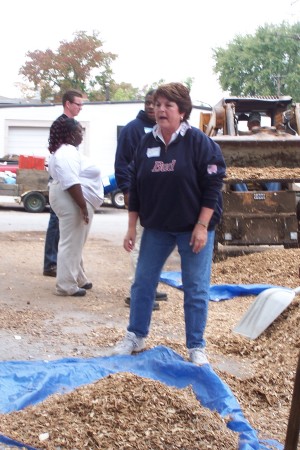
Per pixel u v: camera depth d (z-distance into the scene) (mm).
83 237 8273
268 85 45844
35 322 7059
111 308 7793
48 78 47344
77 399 4574
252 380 5520
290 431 3857
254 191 10883
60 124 8125
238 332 6738
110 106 29344
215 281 9359
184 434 4348
